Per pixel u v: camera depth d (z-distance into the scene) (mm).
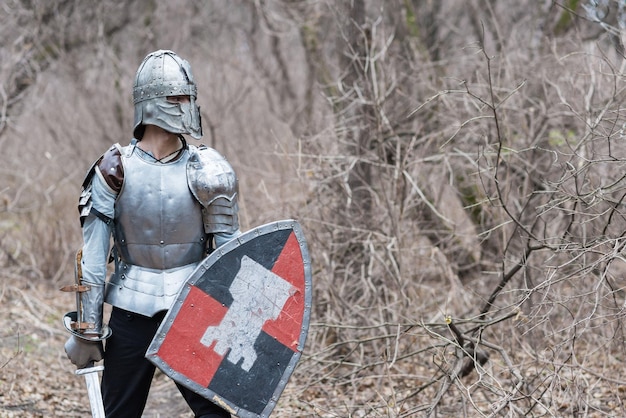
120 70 38031
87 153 36531
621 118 16594
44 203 32219
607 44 23406
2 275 27984
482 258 22422
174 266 11516
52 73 38062
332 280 19922
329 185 20750
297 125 31781
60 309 26422
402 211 20188
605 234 15352
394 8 26141
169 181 11469
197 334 11320
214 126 33844
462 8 37000
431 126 22891
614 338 15281
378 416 15203
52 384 19328
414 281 21359
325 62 27484
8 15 35469
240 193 23219
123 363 11578
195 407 11516
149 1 41906
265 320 11594
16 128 34125
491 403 15570
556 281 13945
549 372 16203
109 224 11562
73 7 38688
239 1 42875
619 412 15344
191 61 42375
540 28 28750
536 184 20797
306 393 17938
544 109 20469
